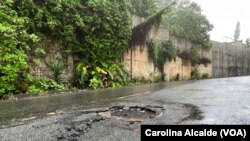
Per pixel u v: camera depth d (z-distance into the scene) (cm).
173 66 2220
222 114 465
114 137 332
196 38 2672
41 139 328
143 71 1761
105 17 1235
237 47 3672
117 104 612
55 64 1032
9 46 797
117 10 1335
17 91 832
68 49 1098
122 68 1491
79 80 1118
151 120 427
